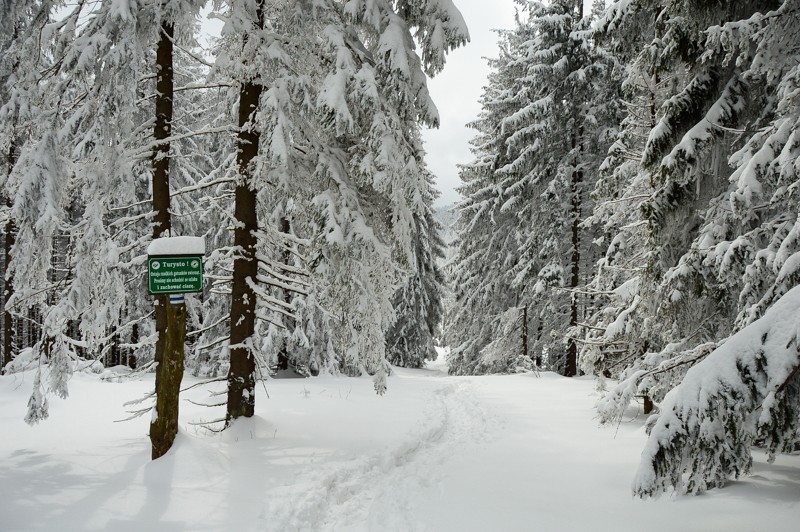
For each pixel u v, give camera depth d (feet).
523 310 71.00
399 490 20.98
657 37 27.68
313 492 19.15
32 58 23.65
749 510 15.76
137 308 61.31
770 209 21.38
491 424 34.58
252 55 24.91
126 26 22.50
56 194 23.47
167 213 26.27
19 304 23.82
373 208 29.81
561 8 61.52
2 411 34.45
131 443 24.91
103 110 22.25
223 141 53.36
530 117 60.03
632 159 36.96
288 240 30.17
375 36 28.58
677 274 23.67
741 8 24.21
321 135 29.45
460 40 26.96
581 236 66.85
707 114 23.63
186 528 15.69
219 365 55.77
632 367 29.76
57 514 16.15
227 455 22.89
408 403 42.24
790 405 11.27
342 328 29.01
